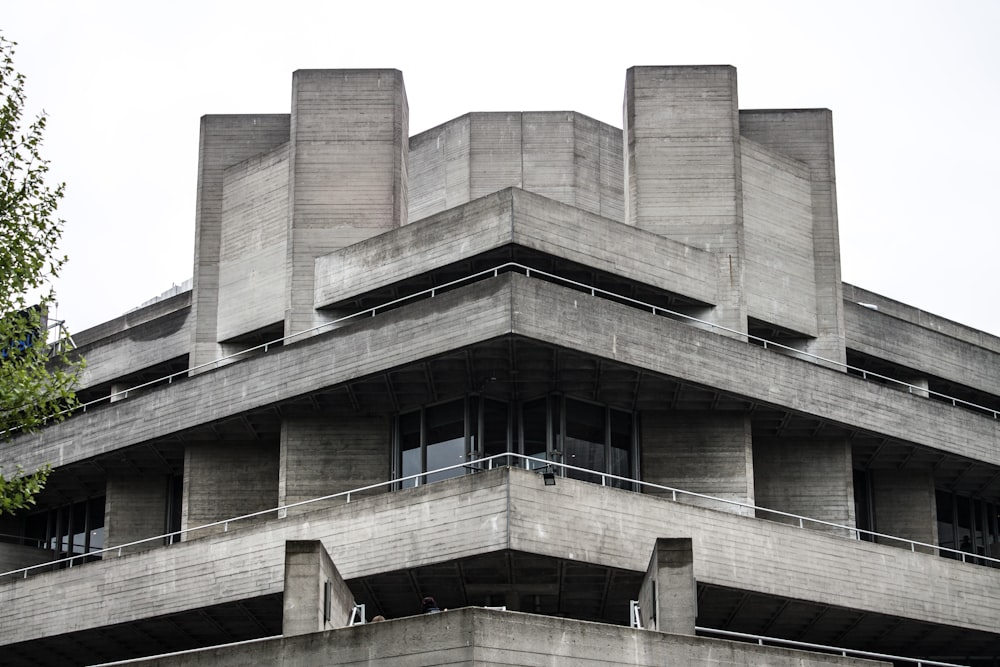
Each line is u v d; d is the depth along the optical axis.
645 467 50.62
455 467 44.88
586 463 49.22
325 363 49.41
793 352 55.78
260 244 56.28
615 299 51.84
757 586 47.47
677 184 54.47
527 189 60.03
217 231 58.03
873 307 58.44
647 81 55.50
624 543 45.12
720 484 50.50
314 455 50.75
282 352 50.66
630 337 47.88
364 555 45.59
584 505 44.69
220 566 48.44
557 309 46.47
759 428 52.78
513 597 46.72
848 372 58.44
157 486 56.94
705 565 46.59
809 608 49.31
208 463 53.53
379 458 50.62
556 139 60.69
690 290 52.28
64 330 34.72
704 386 49.31
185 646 52.38
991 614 52.84
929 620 51.12
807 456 53.59
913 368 59.16
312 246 54.31
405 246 51.00
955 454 55.44
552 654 32.81
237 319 56.09
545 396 49.19
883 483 56.97
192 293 57.66
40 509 61.16
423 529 44.66
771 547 48.34
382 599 47.19
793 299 55.53
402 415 50.91
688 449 50.88
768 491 53.19
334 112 55.56
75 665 54.09
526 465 48.38
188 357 58.06
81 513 59.72
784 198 56.41
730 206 54.31
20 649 52.91
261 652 33.31
